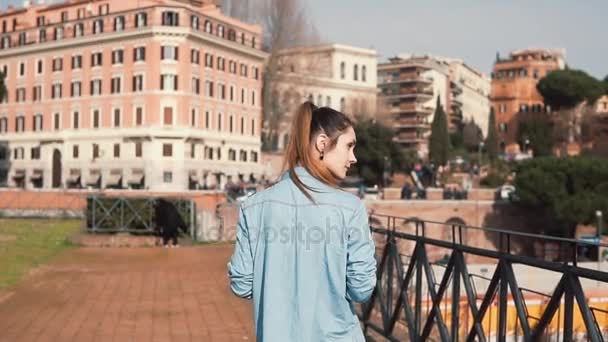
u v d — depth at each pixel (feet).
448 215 177.17
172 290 42.39
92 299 38.63
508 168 282.56
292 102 269.64
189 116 218.59
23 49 245.45
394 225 25.67
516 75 464.65
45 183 240.12
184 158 216.54
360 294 9.88
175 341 27.96
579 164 180.65
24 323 31.42
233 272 10.44
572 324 13.20
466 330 19.70
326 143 10.44
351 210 9.88
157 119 215.10
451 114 453.58
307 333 9.67
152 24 216.33
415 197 181.57
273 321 9.73
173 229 75.41
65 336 28.73
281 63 266.16
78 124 233.35
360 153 256.32
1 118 256.11
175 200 76.59
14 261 56.85
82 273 50.67
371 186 260.42
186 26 217.15
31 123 246.27
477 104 556.92
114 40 223.51
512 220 185.88
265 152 267.18
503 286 16.15
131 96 219.41
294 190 10.05
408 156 270.46
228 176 238.07
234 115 243.19
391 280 25.50
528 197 181.68
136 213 75.15
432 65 437.17
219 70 234.58
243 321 32.42
